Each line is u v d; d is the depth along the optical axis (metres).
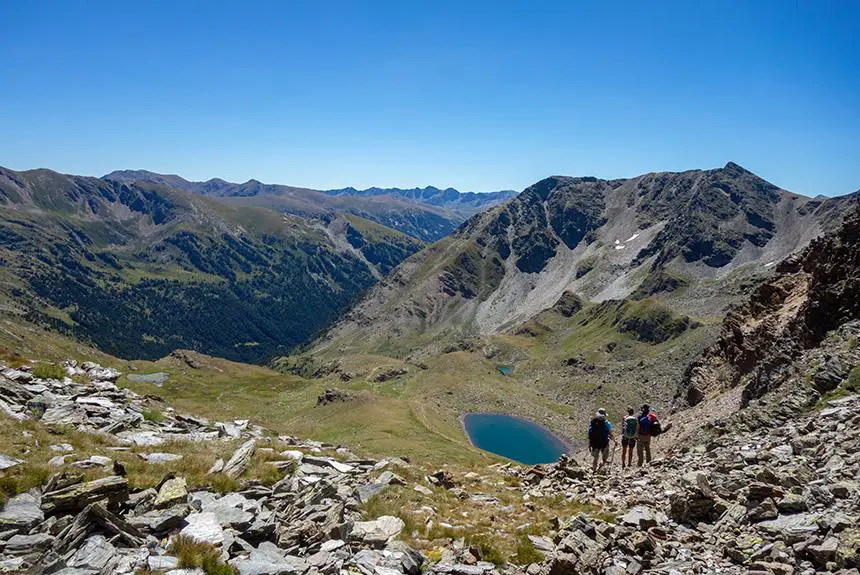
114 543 13.65
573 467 30.17
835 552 13.26
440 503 23.19
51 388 30.02
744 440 29.19
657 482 25.12
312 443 34.59
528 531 19.62
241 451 23.56
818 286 52.97
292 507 19.05
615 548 16.28
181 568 12.90
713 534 17.17
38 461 18.16
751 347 67.56
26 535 13.42
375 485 23.89
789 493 17.16
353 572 14.59
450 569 15.73
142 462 20.39
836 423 24.66
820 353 38.78
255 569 13.61
